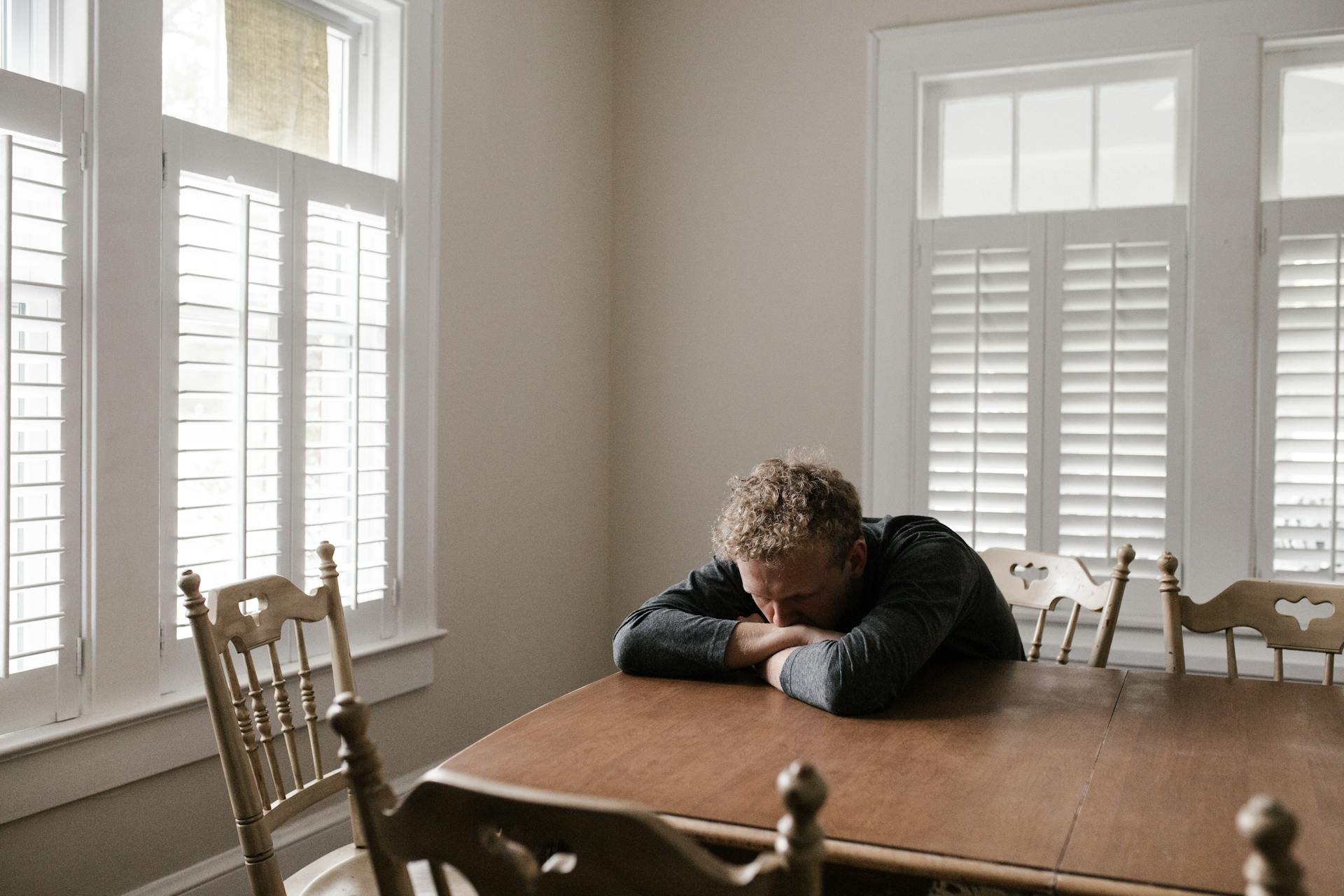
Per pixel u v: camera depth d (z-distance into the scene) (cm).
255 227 210
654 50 344
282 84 235
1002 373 301
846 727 133
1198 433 283
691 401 339
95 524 183
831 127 320
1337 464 271
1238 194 278
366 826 82
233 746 136
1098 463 293
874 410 315
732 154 333
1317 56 280
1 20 178
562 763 120
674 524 342
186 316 200
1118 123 297
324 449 232
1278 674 181
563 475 324
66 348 178
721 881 67
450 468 273
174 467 198
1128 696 150
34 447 177
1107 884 88
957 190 312
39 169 175
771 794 109
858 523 156
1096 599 200
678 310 341
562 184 322
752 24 330
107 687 185
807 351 324
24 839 174
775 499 150
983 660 174
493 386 290
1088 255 294
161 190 194
